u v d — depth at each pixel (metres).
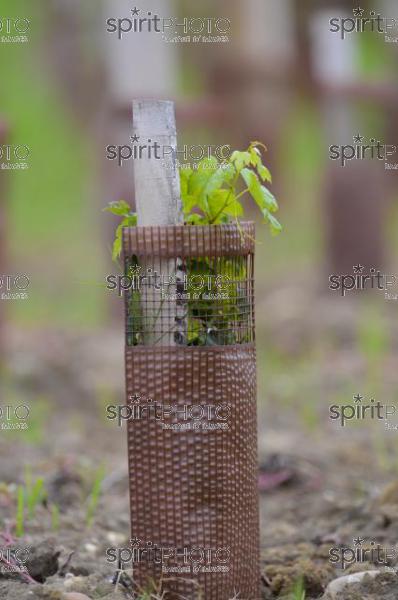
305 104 14.51
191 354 4.21
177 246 4.21
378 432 8.96
